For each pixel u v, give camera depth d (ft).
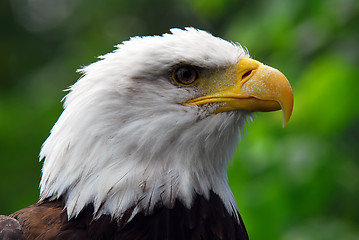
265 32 38.32
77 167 23.06
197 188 23.94
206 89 24.47
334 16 38.50
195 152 23.98
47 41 67.21
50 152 24.02
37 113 53.06
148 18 68.54
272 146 36.19
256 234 34.73
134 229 22.67
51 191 23.79
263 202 34.96
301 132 37.06
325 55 37.76
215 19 54.95
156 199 22.94
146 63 23.61
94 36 64.59
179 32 24.82
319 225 35.78
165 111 23.59
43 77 58.08
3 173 51.03
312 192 35.58
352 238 35.81
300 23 38.52
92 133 22.93
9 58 66.23
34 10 69.36
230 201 25.16
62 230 22.61
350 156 39.32
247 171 35.76
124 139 22.98
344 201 37.60
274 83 24.53
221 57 24.53
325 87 35.50
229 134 24.91
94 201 22.79
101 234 22.58
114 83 23.34
